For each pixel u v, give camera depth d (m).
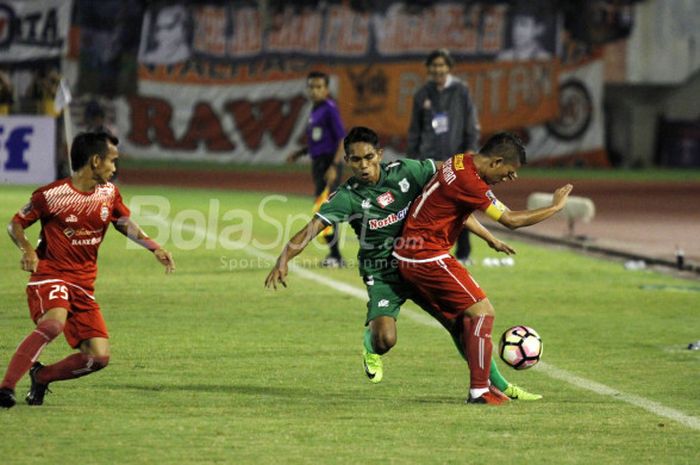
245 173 135.50
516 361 29.20
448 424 26.02
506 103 150.88
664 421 26.64
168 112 150.50
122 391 29.06
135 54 148.25
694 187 124.38
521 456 23.30
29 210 26.64
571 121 152.00
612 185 125.88
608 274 55.94
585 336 38.69
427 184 28.59
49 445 23.66
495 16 150.00
